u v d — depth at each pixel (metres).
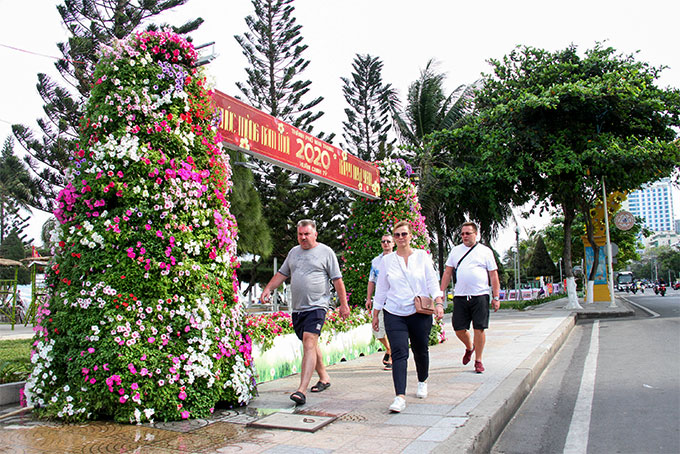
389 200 8.84
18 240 42.34
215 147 4.56
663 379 5.56
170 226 4.05
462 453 2.99
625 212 18.58
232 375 4.27
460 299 5.89
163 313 3.95
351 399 4.55
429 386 4.99
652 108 15.84
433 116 23.41
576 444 3.66
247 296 29.59
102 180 3.98
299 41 25.77
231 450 3.13
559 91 15.49
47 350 3.94
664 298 30.55
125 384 3.73
